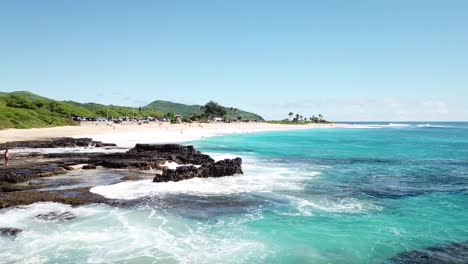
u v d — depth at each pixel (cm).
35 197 2414
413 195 2941
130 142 7406
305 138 11062
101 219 2078
